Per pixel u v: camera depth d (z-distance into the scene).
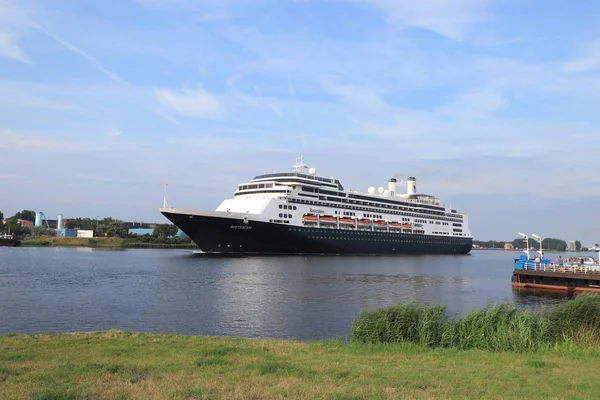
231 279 58.28
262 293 46.34
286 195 107.81
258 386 12.69
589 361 17.62
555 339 22.12
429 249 147.25
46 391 11.77
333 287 52.34
